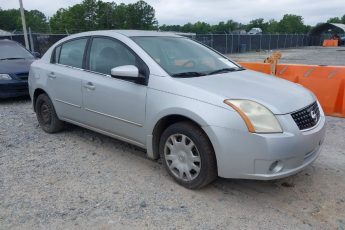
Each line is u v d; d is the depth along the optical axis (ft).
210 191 12.67
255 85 13.03
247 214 11.27
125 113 14.21
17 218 11.00
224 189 12.83
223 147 11.34
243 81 13.42
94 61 15.92
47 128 19.13
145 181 13.44
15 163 15.17
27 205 11.73
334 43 169.89
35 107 19.77
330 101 23.03
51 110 18.54
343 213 11.34
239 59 83.76
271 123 11.09
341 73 22.74
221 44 106.11
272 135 10.95
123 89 14.10
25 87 27.81
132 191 12.67
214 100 11.64
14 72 27.40
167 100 12.61
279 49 141.28
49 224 10.71
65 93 17.11
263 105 11.39
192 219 10.98
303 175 13.97
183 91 12.36
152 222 10.81
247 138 11.03
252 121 11.06
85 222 10.80
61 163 15.16
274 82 13.85
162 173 14.11
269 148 10.88
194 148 12.30
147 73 13.51
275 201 12.05
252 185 13.12
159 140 13.69
